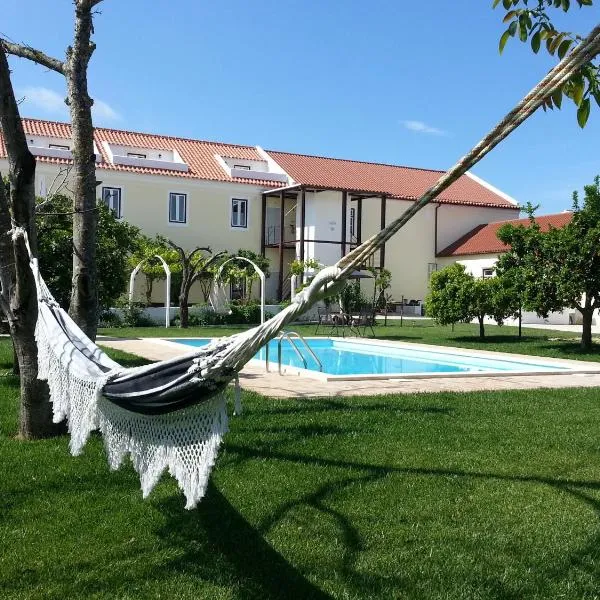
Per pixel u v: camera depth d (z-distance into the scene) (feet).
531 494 16.15
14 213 19.20
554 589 11.64
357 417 23.48
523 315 92.99
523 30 11.84
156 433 11.09
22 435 20.34
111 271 39.68
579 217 47.85
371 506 15.20
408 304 110.73
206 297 95.20
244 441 20.08
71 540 13.20
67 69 20.13
